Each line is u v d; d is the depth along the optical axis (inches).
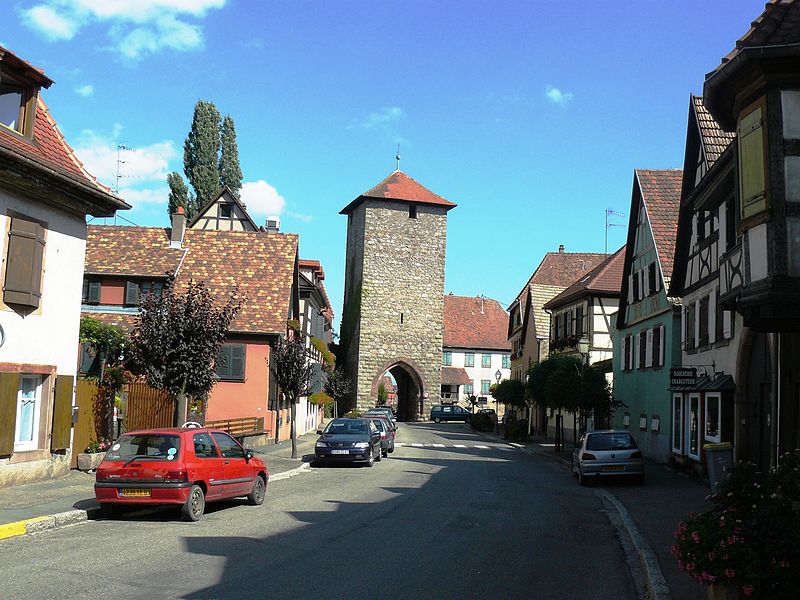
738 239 634.2
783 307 442.3
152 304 745.0
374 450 1071.0
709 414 861.2
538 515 591.5
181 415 742.5
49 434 647.1
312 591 318.3
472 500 671.8
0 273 582.6
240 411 1284.4
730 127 522.6
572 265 2481.5
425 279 2711.6
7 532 436.8
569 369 1250.0
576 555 428.8
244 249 1417.3
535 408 2066.9
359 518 540.4
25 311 611.2
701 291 912.3
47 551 393.4
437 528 505.0
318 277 2112.5
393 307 2677.2
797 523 254.8
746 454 752.3
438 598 315.6
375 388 2632.9
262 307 1312.7
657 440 1114.1
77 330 682.8
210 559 379.6
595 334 1598.2
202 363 737.6
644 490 780.0
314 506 603.5
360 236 2716.5
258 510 575.2
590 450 844.0
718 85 474.6
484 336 3459.6
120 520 508.7
